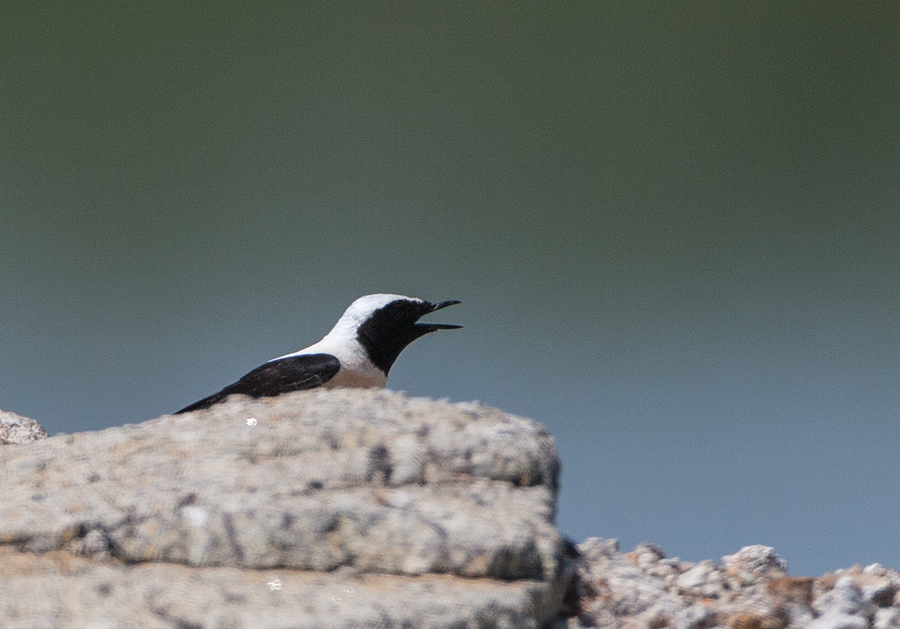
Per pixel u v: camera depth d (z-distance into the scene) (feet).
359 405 29.66
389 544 24.12
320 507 24.57
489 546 23.90
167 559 24.07
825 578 30.73
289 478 26.13
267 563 23.86
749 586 30.19
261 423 28.73
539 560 24.49
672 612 27.99
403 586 23.12
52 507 24.94
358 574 23.71
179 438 28.45
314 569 23.82
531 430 28.55
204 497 25.09
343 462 26.71
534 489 26.89
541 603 24.09
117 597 22.11
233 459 27.07
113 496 25.49
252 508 24.48
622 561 31.24
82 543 24.06
